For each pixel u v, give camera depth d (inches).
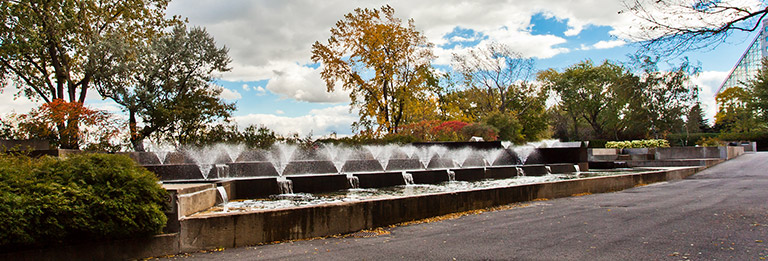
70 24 855.7
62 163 203.6
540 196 415.2
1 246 175.5
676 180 620.7
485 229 265.7
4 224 169.9
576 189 454.6
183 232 213.8
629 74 1644.9
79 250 190.4
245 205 364.2
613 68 2092.8
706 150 963.3
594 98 2111.2
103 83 1013.2
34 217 177.0
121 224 194.9
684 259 189.2
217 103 1094.4
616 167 879.7
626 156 1091.3
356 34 1315.2
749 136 1637.6
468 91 1822.1
